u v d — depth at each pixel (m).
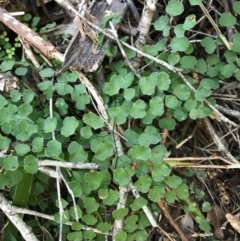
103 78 0.27
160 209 0.26
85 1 0.28
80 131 0.25
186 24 0.25
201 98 0.25
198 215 0.26
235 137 0.28
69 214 0.24
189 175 0.27
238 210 0.28
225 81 0.28
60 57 0.26
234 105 0.29
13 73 0.28
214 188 0.28
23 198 0.25
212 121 0.28
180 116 0.25
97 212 0.25
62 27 0.29
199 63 0.26
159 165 0.24
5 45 0.28
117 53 0.27
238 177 0.29
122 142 0.25
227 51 0.26
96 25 0.26
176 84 0.25
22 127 0.24
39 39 0.27
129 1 0.28
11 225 0.25
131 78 0.25
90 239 0.25
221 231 0.27
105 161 0.24
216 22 0.29
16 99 0.25
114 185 0.26
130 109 0.24
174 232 0.27
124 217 0.25
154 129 0.24
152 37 0.29
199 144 0.29
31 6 0.30
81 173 0.25
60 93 0.25
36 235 0.26
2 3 0.29
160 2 0.30
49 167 0.25
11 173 0.24
